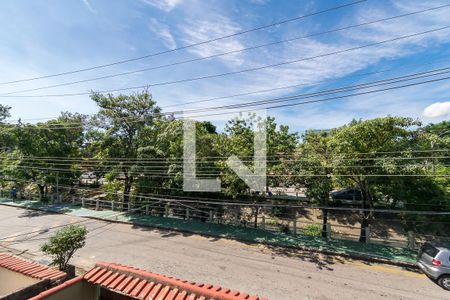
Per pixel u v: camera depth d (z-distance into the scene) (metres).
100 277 7.53
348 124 15.49
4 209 24.56
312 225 18.67
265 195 18.28
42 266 9.75
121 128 21.09
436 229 15.48
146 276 7.43
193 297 6.64
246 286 11.10
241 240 16.39
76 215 22.08
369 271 12.35
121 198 24.09
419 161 13.30
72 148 27.64
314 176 14.98
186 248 15.16
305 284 11.22
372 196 15.38
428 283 11.24
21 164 25.30
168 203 20.95
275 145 16.75
